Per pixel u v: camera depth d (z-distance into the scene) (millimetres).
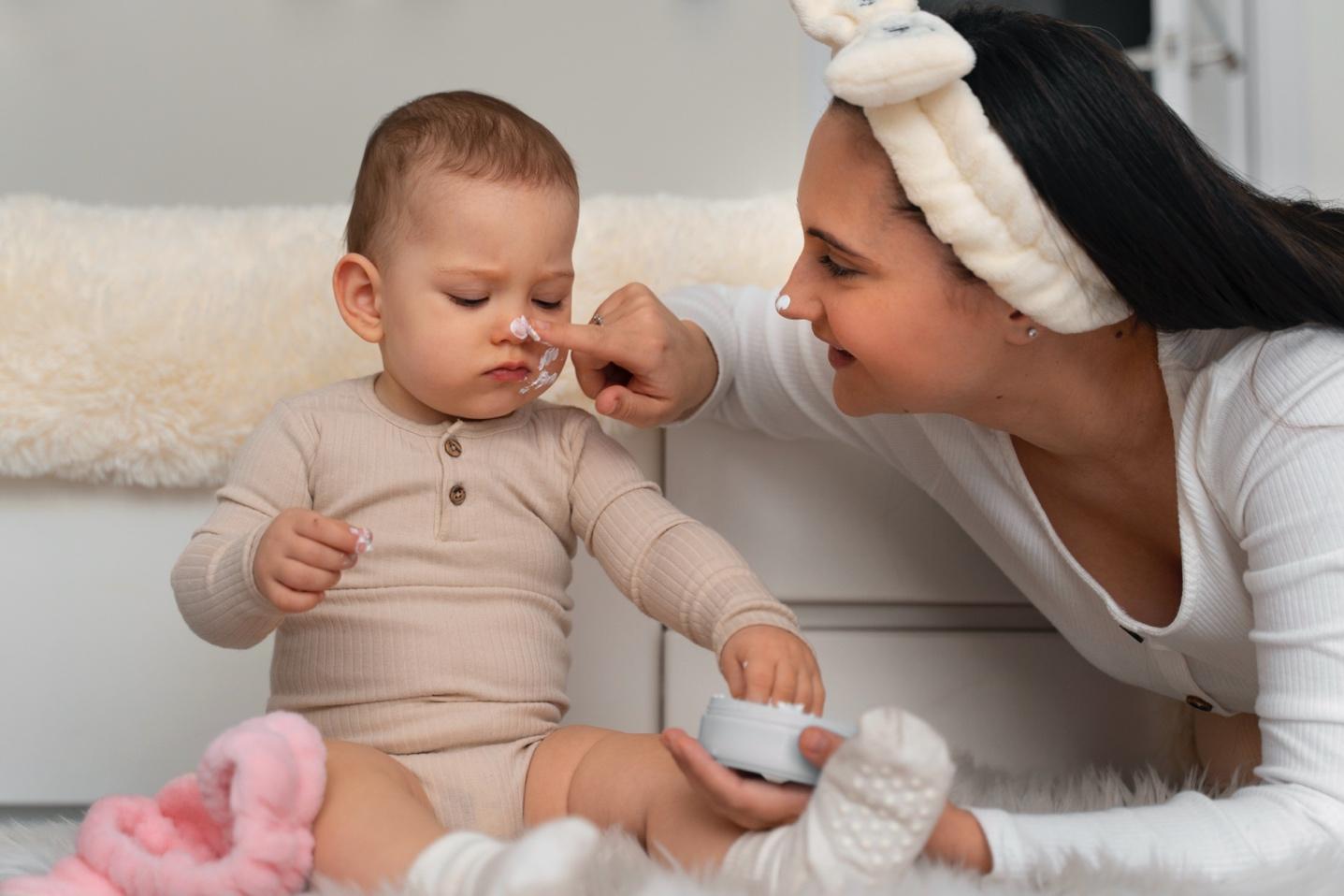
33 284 1266
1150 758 1414
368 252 1073
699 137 2477
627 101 2453
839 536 1400
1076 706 1414
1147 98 931
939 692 1402
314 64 2340
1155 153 909
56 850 994
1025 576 1257
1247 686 1151
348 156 2332
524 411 1112
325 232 1374
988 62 911
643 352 1127
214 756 794
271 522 922
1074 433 1044
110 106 2291
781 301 995
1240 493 935
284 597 893
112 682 1309
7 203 1356
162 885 785
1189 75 2604
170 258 1320
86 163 2283
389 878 767
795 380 1282
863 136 939
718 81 2486
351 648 1002
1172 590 1136
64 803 1305
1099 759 1410
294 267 1327
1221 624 1050
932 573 1411
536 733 1015
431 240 1026
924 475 1285
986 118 888
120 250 1313
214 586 949
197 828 851
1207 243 918
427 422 1075
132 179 2289
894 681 1398
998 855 780
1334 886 749
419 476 1037
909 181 904
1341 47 2771
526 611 1040
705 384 1245
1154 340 1035
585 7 2439
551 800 965
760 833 790
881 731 707
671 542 1036
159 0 2307
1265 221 949
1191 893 743
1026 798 1138
